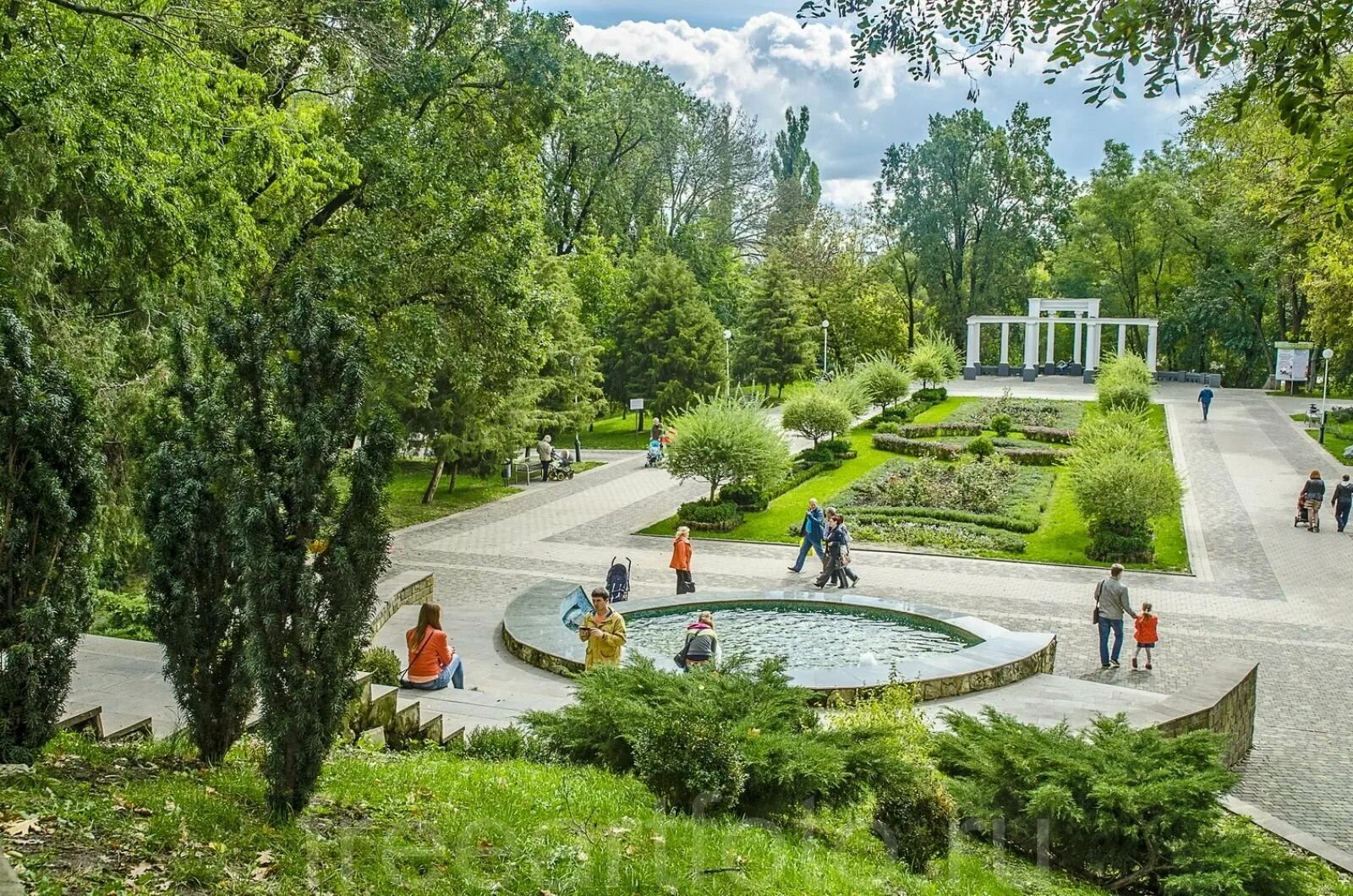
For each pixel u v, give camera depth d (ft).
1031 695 41.91
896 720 29.68
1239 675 40.27
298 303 18.03
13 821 15.49
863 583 65.46
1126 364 144.66
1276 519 84.43
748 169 196.75
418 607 55.67
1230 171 94.38
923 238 206.59
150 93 45.75
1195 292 196.85
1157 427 132.16
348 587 17.38
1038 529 80.79
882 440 121.60
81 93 42.29
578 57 127.54
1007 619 57.88
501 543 77.82
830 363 199.62
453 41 70.18
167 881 14.38
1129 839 23.49
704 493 99.04
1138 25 21.16
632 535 80.48
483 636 50.11
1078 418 138.62
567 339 117.19
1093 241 213.66
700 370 147.64
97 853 14.94
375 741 26.91
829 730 25.38
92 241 42.57
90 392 20.88
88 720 24.36
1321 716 44.06
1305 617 58.44
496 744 28.04
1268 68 23.30
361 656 18.12
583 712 27.09
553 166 139.95
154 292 45.55
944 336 221.25
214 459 18.31
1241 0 21.68
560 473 111.24
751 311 175.32
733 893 17.52
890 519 82.64
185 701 20.67
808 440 130.11
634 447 139.03
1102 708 39.78
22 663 19.30
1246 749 40.65
